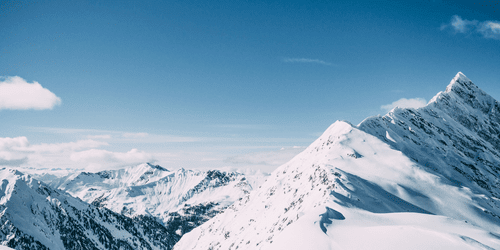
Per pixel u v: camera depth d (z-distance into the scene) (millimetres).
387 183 142000
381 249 55875
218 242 181375
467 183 196625
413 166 163375
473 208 139125
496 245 65000
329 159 164750
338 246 59000
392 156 171125
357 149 176000
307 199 122188
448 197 144875
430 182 152375
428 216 82875
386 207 109562
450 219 81562
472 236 69750
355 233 65000
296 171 187750
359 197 109688
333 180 118500
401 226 64188
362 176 143875
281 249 63750
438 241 56438
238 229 174000
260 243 120875
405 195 135500
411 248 54688
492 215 137250
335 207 88750
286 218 121875
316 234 64188
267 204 174250
